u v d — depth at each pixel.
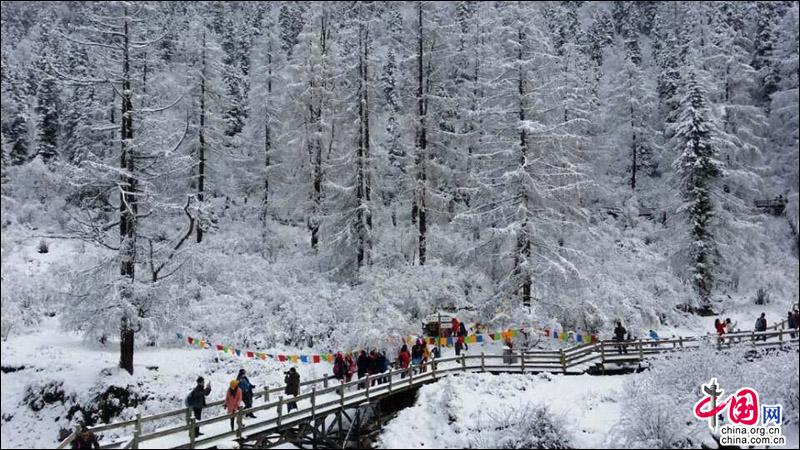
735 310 29.81
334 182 29.02
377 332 21.48
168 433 13.19
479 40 31.75
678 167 31.20
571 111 30.52
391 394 18.20
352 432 17.67
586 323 24.17
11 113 41.69
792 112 38.31
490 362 22.11
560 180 24.28
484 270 25.70
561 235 25.66
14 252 28.48
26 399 18.67
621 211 37.19
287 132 30.56
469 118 28.62
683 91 37.97
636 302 26.27
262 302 25.28
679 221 31.91
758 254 33.19
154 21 23.09
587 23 83.12
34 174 34.31
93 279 19.02
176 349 22.42
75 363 19.94
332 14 31.88
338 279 28.03
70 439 12.30
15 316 23.38
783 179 38.16
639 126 40.28
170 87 27.47
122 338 19.45
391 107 33.34
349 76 28.83
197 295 25.91
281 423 15.28
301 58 30.09
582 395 17.50
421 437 15.22
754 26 53.19
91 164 18.42
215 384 20.03
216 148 33.72
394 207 30.16
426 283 25.28
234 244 30.72
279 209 32.12
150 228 21.48
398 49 30.89
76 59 41.84
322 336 23.52
